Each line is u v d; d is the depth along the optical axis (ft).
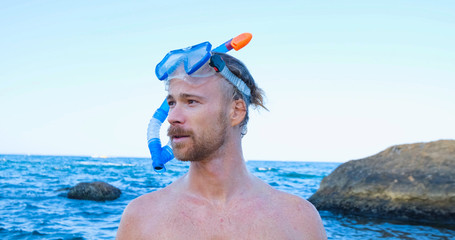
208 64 4.13
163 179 79.92
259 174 114.42
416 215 26.71
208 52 3.98
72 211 33.40
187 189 4.27
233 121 4.25
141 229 4.03
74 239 22.86
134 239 4.01
